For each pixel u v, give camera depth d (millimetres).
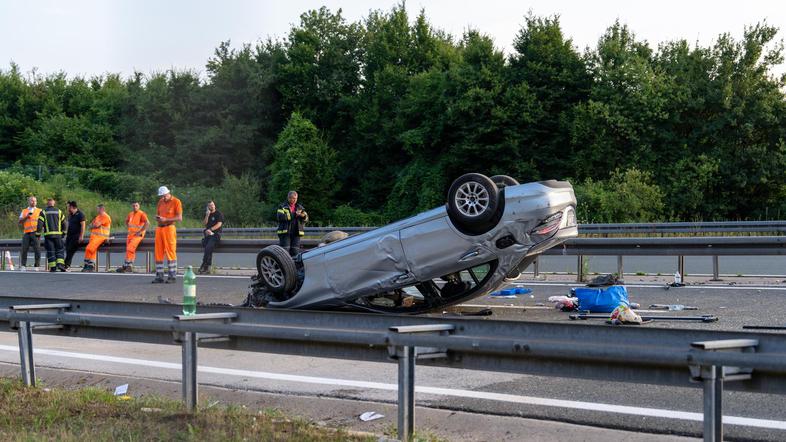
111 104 52906
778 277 14336
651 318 9625
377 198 43906
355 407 6211
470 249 9008
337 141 47531
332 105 47906
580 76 37812
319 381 7223
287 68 47281
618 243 13938
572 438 5281
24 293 15617
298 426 5438
